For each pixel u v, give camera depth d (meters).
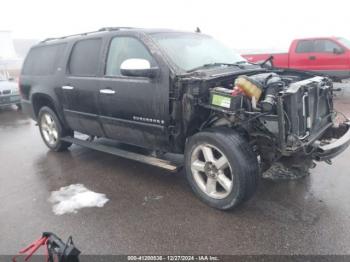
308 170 3.94
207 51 4.16
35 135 7.03
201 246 2.74
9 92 10.31
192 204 3.46
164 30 4.08
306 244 2.69
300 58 10.40
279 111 2.88
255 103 3.07
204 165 3.35
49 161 5.11
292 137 2.92
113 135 4.36
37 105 5.67
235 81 3.28
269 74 3.40
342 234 2.79
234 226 3.00
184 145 3.65
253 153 3.13
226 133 3.16
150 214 3.29
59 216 3.35
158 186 3.96
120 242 2.86
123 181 4.16
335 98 9.80
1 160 5.32
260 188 3.71
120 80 3.85
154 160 3.86
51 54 5.14
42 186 4.14
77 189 3.98
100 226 3.12
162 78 3.42
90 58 4.36
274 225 2.98
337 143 3.15
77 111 4.69
